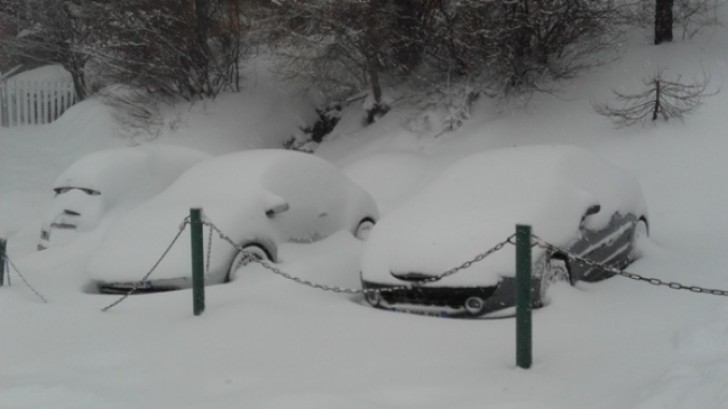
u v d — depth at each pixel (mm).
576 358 5062
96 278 7668
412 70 17875
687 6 16344
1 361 5430
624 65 15492
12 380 4949
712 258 8320
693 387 4051
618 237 7750
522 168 7391
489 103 16312
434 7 16500
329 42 17750
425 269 6352
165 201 8672
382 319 6266
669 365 4629
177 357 5391
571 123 14625
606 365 4848
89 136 20547
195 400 4469
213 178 8781
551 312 6152
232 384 4758
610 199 7766
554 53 15656
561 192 7016
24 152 20406
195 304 6488
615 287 7090
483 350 5391
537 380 4672
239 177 8594
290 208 8641
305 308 6711
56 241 9797
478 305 6188
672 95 13273
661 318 5910
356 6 16828
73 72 23703
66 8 23531
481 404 4270
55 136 21438
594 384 4527
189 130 19062
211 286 7402
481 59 15922
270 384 4734
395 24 17344
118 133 20047
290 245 8484
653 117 13609
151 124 19688
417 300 6441
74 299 7434
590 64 15742
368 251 6977
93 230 9570
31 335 6090
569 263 6723
